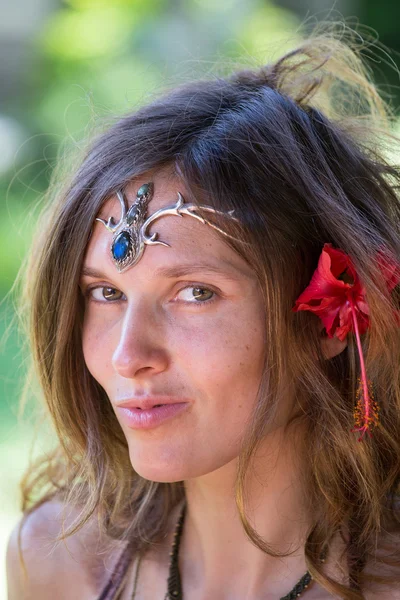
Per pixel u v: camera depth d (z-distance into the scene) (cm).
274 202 250
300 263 253
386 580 258
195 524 281
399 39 1214
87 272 259
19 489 349
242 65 343
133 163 250
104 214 253
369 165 285
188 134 256
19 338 371
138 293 244
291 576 268
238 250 241
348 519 269
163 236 240
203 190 242
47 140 1209
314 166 265
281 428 263
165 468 247
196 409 245
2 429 701
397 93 982
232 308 243
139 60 1223
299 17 1247
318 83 307
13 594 323
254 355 245
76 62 1287
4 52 1372
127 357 239
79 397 290
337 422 263
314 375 258
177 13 1315
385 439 274
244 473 249
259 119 263
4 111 1321
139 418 246
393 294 264
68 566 306
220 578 274
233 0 1262
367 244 258
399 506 279
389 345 259
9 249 1072
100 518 300
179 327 242
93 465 294
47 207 316
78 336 283
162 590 283
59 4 1409
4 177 1179
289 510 269
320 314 250
